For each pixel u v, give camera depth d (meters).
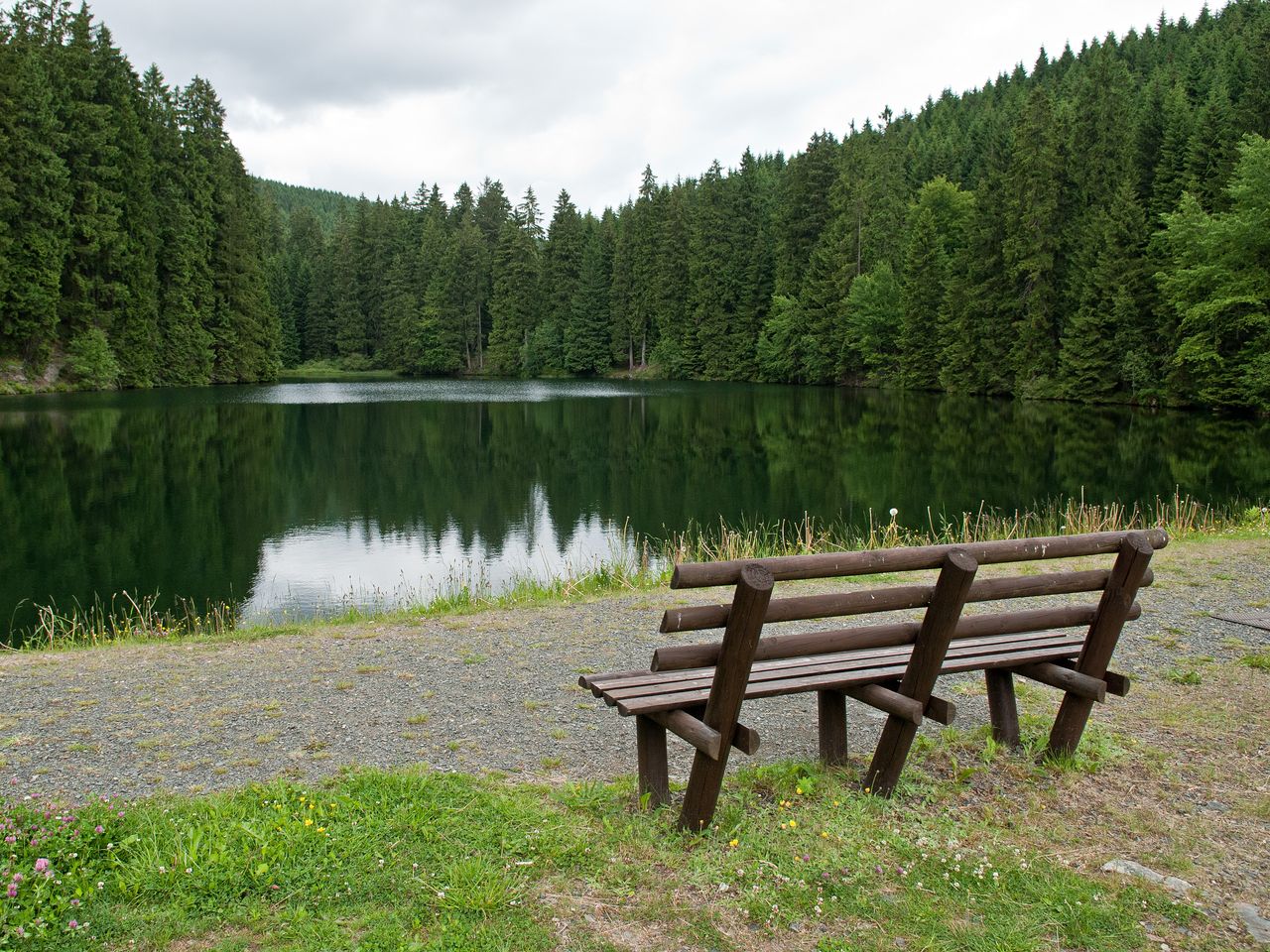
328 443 26.91
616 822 3.51
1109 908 2.96
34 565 12.72
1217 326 32.44
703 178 67.81
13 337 41.59
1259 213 30.23
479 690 5.51
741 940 2.77
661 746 3.66
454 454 24.97
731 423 34.28
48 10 47.75
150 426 29.69
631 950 2.71
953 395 48.97
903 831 3.50
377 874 3.06
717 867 3.18
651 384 62.25
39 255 40.91
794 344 60.50
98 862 3.09
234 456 23.70
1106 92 44.50
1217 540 10.75
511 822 3.48
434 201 92.06
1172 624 6.87
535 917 2.85
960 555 3.33
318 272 81.81
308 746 4.56
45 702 5.35
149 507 16.95
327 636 7.02
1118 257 38.91
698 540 14.09
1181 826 3.57
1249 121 35.66
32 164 40.75
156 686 5.65
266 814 3.51
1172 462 22.02
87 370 44.06
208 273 55.09
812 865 3.20
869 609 3.31
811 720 4.93
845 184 58.78
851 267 57.94
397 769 4.17
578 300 73.44
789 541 13.92
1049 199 43.62
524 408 41.25
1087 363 39.56
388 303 79.12
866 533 14.67
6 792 4.00
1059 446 25.72
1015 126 49.28
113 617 9.38
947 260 53.12
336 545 14.14
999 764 4.17
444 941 2.71
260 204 72.62
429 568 12.62
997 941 2.79
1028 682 5.46
